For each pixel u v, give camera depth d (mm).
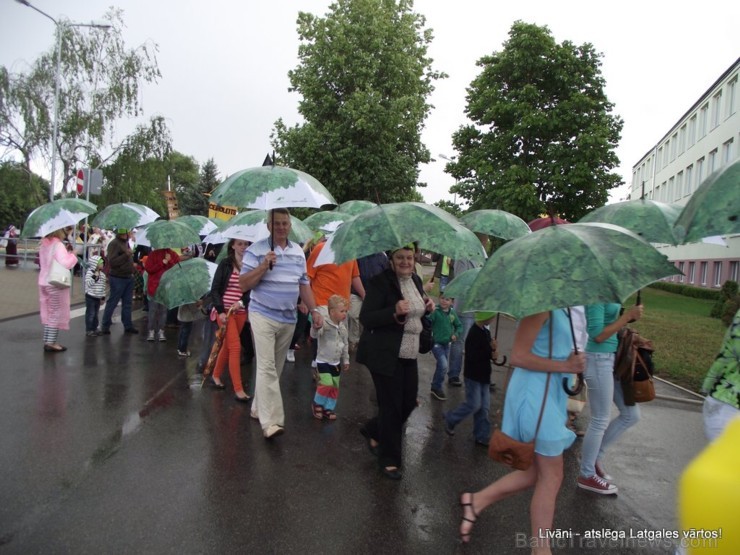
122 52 29141
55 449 4836
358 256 4121
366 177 22750
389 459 4668
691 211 3086
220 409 6215
